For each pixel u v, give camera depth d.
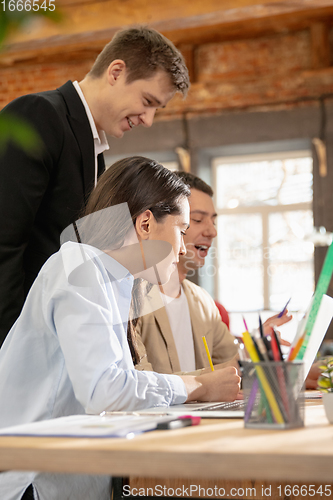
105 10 4.67
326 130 5.88
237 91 6.16
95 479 1.08
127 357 1.11
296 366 0.77
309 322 0.84
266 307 6.34
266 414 0.76
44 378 1.07
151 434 0.71
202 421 0.85
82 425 0.77
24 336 1.08
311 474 0.56
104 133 1.86
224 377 1.17
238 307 6.40
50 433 0.71
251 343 0.79
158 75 1.74
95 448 0.62
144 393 1.01
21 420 1.05
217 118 6.23
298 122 5.97
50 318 1.03
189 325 1.77
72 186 1.67
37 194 1.57
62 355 1.07
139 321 1.56
